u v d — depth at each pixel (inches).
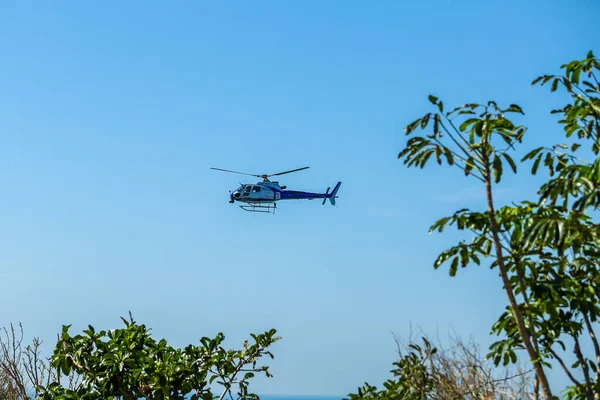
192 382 515.5
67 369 520.4
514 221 370.0
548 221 342.6
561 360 373.1
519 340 373.1
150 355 536.7
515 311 347.9
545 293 360.2
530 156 390.6
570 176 349.7
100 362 521.0
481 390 372.2
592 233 350.0
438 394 380.2
